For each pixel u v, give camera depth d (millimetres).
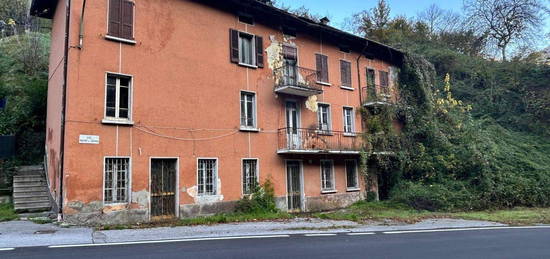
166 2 13430
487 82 26234
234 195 14250
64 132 11016
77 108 11062
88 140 11109
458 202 16750
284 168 16109
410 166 19500
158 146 12516
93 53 11578
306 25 17844
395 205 17359
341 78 19469
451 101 22766
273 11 16156
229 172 14234
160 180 12602
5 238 8234
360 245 8078
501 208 17000
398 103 20969
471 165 18516
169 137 12812
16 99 17797
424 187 18062
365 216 14172
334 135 18312
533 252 7461
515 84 25562
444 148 19766
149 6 12969
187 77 13570
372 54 21453
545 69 25938
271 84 16297
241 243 8133
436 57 27266
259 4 15461
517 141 21812
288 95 16891
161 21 13195
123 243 7918
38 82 18297
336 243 8297
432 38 33531
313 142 17250
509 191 17266
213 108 14125
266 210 14492
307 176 16969
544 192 17594
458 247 7957
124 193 11766
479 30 32031
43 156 16516
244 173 14914
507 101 24906
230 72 14891
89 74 11422
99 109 11477
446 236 9578
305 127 17234
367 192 19500
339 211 16406
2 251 6930
